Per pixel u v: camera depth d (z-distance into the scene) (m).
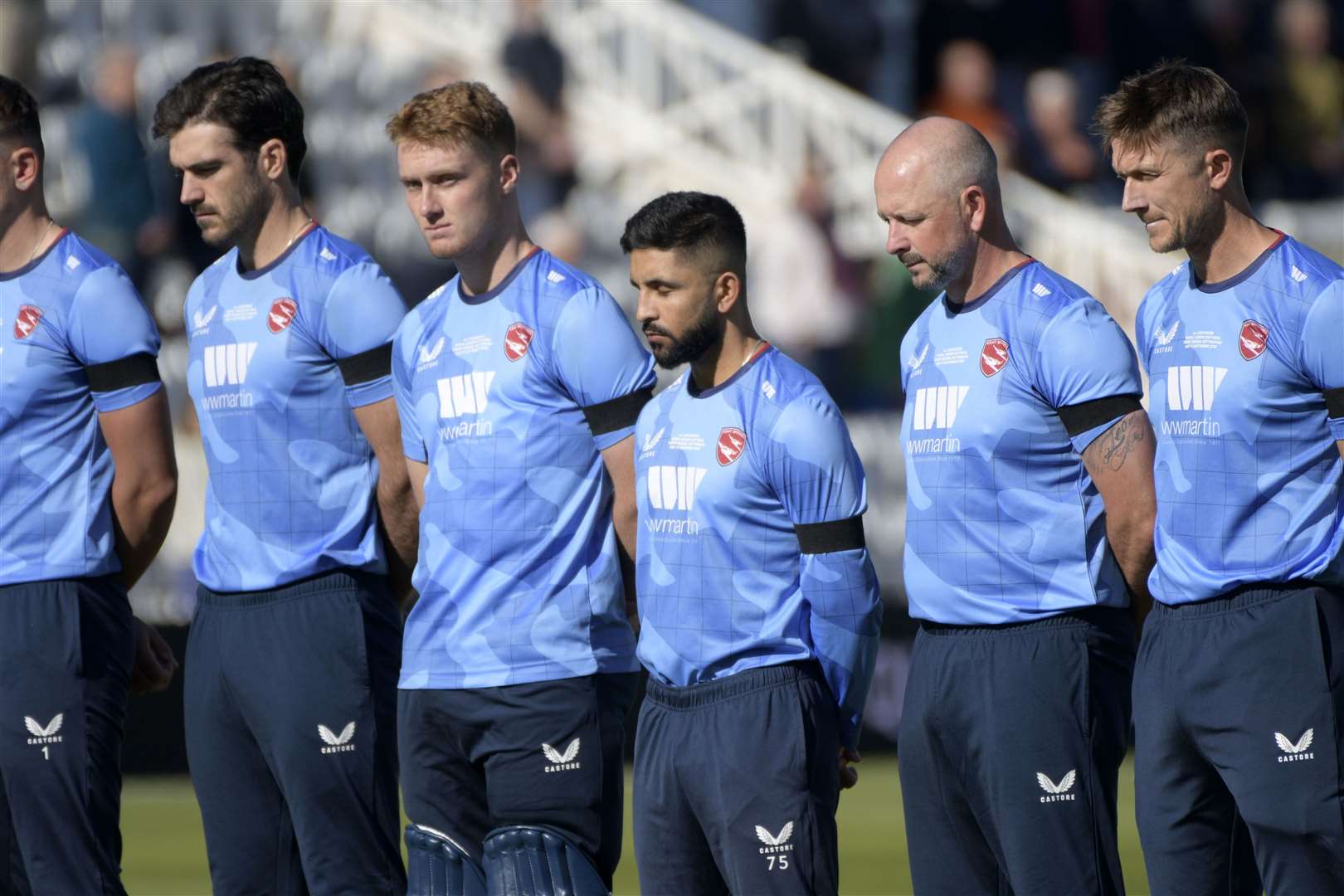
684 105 49.50
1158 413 15.13
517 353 16.17
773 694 15.12
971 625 15.10
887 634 35.84
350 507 16.94
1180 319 15.01
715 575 15.27
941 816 15.51
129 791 33.44
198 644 17.11
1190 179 14.54
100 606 17.20
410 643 16.50
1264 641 14.42
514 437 16.14
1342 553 14.38
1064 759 14.77
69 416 17.19
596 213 48.06
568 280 16.30
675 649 15.40
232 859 17.11
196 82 16.77
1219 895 15.11
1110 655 15.03
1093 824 14.83
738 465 15.21
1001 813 14.95
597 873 16.33
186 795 32.91
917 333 15.80
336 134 48.53
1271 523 14.48
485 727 16.14
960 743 15.19
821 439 15.07
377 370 16.88
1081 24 49.66
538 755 16.06
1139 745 15.17
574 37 50.06
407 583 17.44
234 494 16.98
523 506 16.11
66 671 16.92
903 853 27.39
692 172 49.12
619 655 16.42
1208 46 49.34
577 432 16.23
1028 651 14.85
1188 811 14.98
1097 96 49.41
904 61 50.72
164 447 17.36
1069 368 14.71
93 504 17.22
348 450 16.97
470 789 16.61
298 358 16.80
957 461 15.12
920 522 15.39
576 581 16.16
